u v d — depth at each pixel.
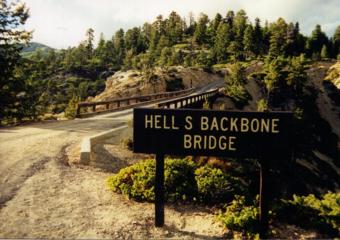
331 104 79.25
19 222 6.50
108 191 8.54
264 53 137.88
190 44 166.62
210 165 11.92
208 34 169.12
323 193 38.41
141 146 6.67
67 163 10.68
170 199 8.03
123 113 26.61
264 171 6.31
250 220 6.58
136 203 7.92
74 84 143.12
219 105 55.00
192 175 8.83
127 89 77.25
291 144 6.26
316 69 100.50
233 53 128.38
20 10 24.56
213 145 6.46
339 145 60.66
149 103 36.97
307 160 46.69
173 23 188.75
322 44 140.38
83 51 178.00
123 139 14.14
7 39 24.69
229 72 104.25
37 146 12.49
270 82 78.38
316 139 59.28
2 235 5.98
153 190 8.05
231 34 150.88
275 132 6.25
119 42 179.38
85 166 10.66
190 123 6.51
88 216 6.98
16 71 25.67
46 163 10.35
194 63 118.38
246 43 129.62
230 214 6.98
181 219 7.14
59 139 14.02
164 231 6.54
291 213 6.98
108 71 156.75
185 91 60.62
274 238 6.20
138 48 175.50
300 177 37.84
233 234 6.44
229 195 8.08
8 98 23.45
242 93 68.50
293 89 78.44
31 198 7.68
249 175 12.01
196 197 8.10
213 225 6.82
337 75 90.50
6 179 8.73
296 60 81.88
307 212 6.83
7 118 23.59
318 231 6.50
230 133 6.39
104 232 6.33
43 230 6.25
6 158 10.66
